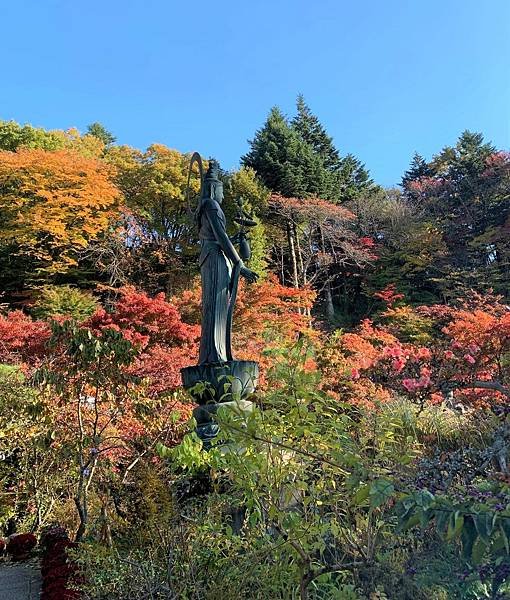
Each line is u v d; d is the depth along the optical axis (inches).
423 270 931.3
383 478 76.4
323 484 115.9
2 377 290.8
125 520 173.0
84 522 197.2
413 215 1003.9
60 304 686.5
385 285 936.3
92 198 784.3
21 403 253.4
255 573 116.7
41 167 770.8
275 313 630.5
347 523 112.3
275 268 971.9
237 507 146.0
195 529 137.4
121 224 875.4
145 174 915.4
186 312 602.2
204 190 254.5
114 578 130.1
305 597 99.0
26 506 257.1
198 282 802.8
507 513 61.6
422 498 64.3
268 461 114.2
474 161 1041.5
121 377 221.5
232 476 121.9
